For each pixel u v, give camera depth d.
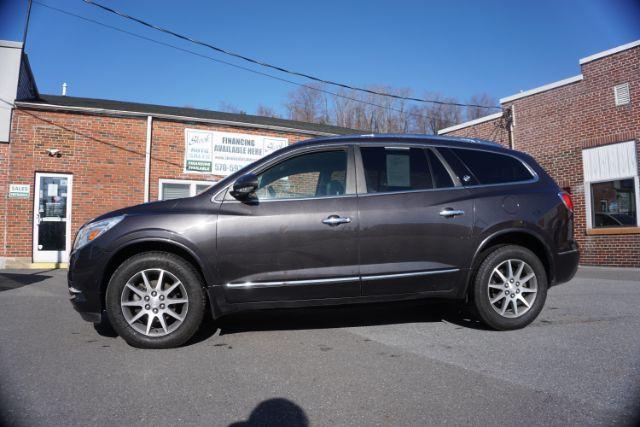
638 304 5.79
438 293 4.33
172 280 4.04
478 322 4.82
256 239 4.06
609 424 2.52
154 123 12.52
